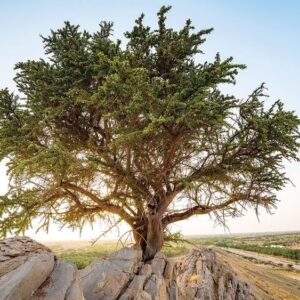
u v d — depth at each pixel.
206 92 8.77
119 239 11.48
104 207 11.92
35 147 9.24
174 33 11.05
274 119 9.52
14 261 5.75
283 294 24.11
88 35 11.90
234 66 9.01
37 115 9.55
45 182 10.47
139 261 10.03
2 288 4.53
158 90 9.39
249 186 11.59
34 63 10.05
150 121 9.61
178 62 11.02
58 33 11.54
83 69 10.55
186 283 15.77
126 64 8.52
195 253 19.89
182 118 8.45
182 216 13.24
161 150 11.09
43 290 5.01
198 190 11.57
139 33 10.95
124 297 7.61
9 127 9.61
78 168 9.70
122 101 9.56
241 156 11.30
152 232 12.06
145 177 11.01
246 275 25.80
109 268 8.48
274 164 10.93
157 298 8.41
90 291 7.45
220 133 10.62
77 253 25.55
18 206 9.19
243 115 10.66
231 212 12.44
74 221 12.62
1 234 8.88
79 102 10.19
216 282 16.97
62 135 11.16
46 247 6.85
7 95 9.90
